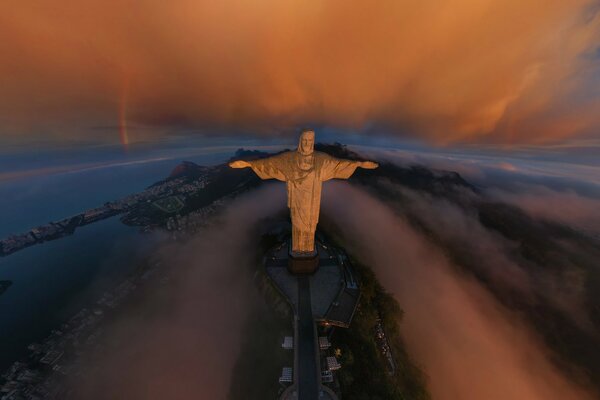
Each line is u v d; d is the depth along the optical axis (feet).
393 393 135.54
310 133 119.34
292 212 149.48
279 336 152.05
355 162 127.95
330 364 129.70
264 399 133.80
